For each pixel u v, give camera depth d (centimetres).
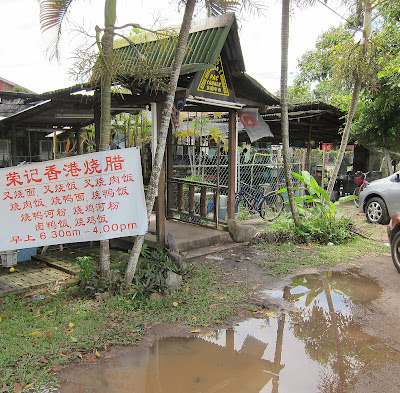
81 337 355
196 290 474
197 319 402
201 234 709
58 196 441
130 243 662
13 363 312
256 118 761
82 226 446
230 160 743
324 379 307
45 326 374
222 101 665
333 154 2209
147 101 584
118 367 317
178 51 453
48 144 1090
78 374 305
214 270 557
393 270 591
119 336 362
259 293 484
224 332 382
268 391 291
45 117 778
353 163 1627
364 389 294
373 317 423
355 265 614
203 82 622
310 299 471
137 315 403
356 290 505
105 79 425
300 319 415
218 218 744
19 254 633
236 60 660
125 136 1079
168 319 400
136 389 289
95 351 336
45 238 444
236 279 529
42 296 455
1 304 430
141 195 442
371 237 814
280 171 1216
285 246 701
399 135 1117
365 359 338
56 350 332
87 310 409
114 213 444
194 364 325
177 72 456
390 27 964
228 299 454
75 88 556
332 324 405
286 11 683
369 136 1191
